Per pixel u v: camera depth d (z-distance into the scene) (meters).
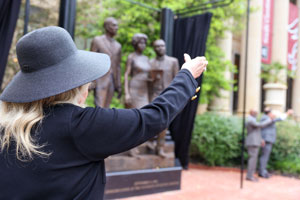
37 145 0.81
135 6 8.16
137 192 4.70
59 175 0.81
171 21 6.48
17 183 0.80
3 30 3.88
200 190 5.25
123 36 8.41
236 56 15.55
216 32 9.28
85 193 0.84
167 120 0.91
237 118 8.63
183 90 0.96
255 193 5.16
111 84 5.12
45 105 0.89
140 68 5.36
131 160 4.80
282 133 7.75
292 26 14.91
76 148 0.83
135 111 0.89
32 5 4.83
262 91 17.91
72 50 0.92
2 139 0.85
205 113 9.27
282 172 7.38
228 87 8.84
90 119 0.85
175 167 5.29
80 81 0.86
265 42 13.52
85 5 9.08
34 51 0.84
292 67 14.90
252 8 9.23
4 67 3.85
